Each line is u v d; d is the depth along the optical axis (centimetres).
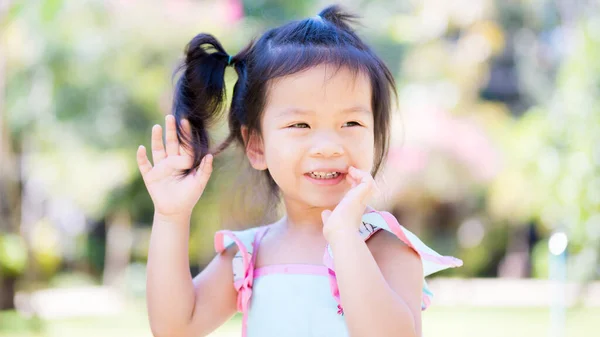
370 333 142
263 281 167
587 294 805
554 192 847
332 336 156
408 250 162
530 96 1135
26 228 891
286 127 162
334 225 149
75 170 911
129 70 830
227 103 192
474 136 1052
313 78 160
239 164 220
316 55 162
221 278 178
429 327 765
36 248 977
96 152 898
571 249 804
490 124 1080
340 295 147
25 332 718
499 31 1077
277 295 163
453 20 1068
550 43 1085
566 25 994
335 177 161
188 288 170
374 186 154
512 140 1038
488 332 727
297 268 165
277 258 169
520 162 981
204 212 920
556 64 1059
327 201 161
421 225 1129
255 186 211
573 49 855
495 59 1166
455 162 1055
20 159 912
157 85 837
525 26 1097
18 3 646
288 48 167
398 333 144
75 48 804
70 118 857
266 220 208
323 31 170
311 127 161
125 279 1116
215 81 183
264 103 167
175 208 167
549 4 1035
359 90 163
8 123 823
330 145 158
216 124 187
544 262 1084
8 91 798
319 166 159
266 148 167
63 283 1100
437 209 1150
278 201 207
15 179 873
